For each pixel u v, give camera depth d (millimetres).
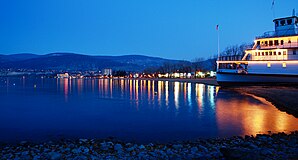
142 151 19047
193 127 29578
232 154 14406
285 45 73812
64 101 63406
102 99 66625
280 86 74312
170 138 24719
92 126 31547
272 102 49875
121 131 28375
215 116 36781
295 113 36344
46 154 18516
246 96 63375
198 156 16859
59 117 39000
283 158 14477
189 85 130625
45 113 43406
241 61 81188
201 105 50188
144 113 41406
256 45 80438
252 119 33250
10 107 52125
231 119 33938
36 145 22250
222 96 65062
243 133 25859
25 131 29109
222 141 22031
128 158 17125
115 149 19875
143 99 64938
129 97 71250
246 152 14445
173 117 36969
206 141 22328
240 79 82188
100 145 21156
